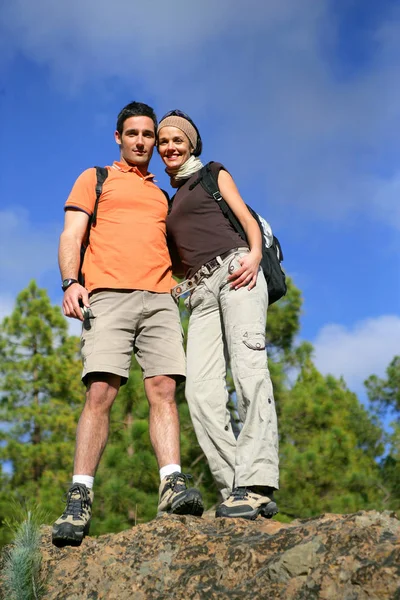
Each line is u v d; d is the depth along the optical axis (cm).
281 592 241
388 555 229
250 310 336
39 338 2081
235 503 308
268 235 368
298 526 271
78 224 348
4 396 1992
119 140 376
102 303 339
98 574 290
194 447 1102
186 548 281
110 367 328
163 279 352
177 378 348
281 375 1205
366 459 1596
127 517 1055
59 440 1889
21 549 305
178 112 374
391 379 2341
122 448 1060
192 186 359
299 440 1279
